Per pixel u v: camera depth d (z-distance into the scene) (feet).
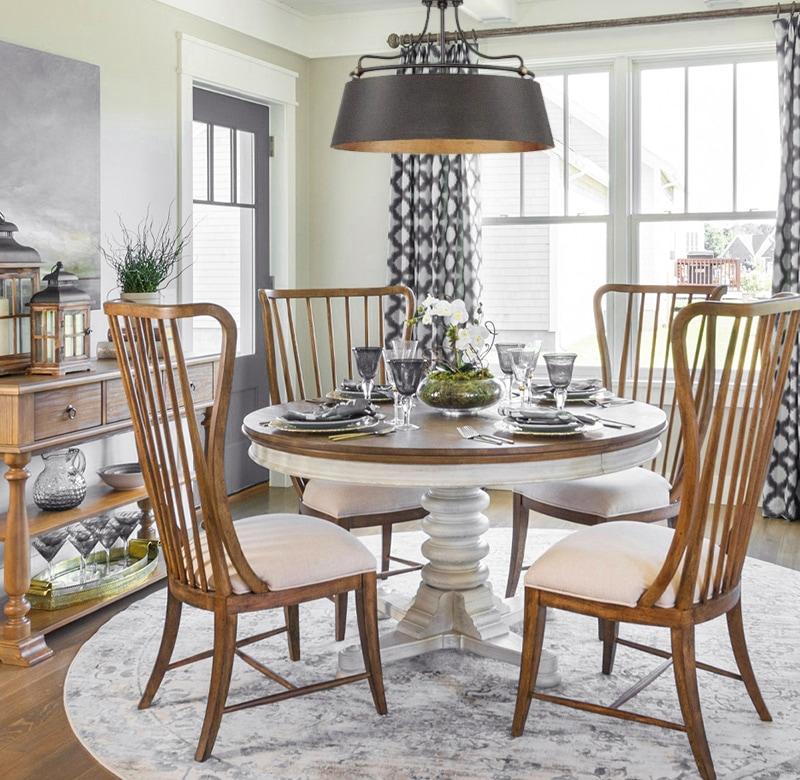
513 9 16.78
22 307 10.66
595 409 9.84
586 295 17.54
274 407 10.14
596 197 17.30
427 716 8.61
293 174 18.10
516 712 8.18
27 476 9.87
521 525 11.26
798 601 11.64
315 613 11.44
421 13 17.54
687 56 16.56
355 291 12.47
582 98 17.26
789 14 15.46
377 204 18.24
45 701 9.00
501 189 17.84
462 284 17.38
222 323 7.38
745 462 7.68
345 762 7.75
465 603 9.91
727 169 16.56
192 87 15.20
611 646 9.42
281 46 17.40
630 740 8.13
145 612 11.37
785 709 8.71
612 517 10.02
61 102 12.09
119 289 13.42
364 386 9.54
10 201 11.34
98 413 10.82
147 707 8.78
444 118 8.85
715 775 7.43
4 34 11.24
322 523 8.91
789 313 7.86
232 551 7.65
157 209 14.32
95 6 12.83
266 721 8.52
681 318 7.00
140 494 12.03
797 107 15.29
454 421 9.11
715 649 10.17
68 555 12.64
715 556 8.33
